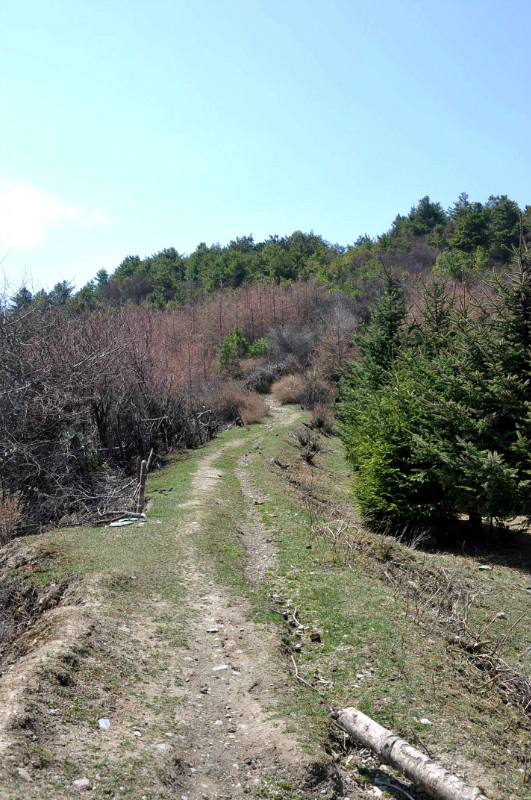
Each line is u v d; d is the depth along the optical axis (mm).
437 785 5289
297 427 33219
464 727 6574
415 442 15828
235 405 36594
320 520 14953
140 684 6875
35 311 20750
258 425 34875
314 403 40750
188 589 9969
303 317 60500
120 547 11664
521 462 14281
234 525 14352
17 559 11141
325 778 5543
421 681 7398
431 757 5980
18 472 17453
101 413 23500
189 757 5746
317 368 44688
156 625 8492
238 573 11023
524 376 15156
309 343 51875
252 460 22969
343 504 20047
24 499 17016
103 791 4871
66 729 5598
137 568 10508
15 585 10328
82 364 21578
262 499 17281
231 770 5625
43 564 10703
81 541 11992
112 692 6527
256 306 62062
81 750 5340
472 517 16625
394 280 26750
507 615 10961
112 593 9344
